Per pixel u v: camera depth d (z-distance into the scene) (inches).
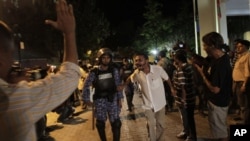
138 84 278.1
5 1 856.9
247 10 793.6
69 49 75.8
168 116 438.0
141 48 1716.3
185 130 296.8
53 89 71.4
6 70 73.9
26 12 940.0
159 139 275.7
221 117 207.9
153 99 268.7
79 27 1275.8
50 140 357.4
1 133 66.8
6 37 72.9
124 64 557.3
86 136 371.9
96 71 275.9
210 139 301.0
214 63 204.8
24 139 68.4
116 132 276.7
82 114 520.7
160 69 277.9
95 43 1357.0
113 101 275.3
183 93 287.3
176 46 366.9
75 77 74.9
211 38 200.7
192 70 289.1
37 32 968.3
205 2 666.2
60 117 454.0
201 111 419.8
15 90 68.2
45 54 965.2
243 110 338.6
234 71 344.2
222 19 696.4
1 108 67.2
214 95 206.4
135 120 439.2
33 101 69.1
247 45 336.8
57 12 75.4
